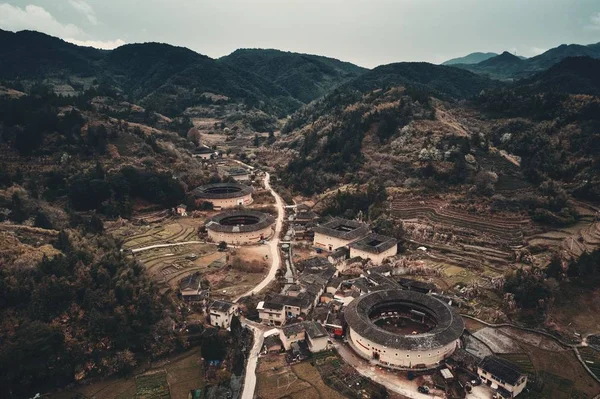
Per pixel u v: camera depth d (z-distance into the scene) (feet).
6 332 238.48
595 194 480.64
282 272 382.42
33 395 231.30
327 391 229.66
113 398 229.45
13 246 295.07
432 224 453.99
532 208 464.65
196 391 232.73
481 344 270.87
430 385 233.14
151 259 395.75
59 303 264.11
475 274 365.61
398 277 361.71
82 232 377.30
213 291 344.28
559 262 337.93
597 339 275.18
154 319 279.90
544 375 242.58
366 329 262.06
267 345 267.80
